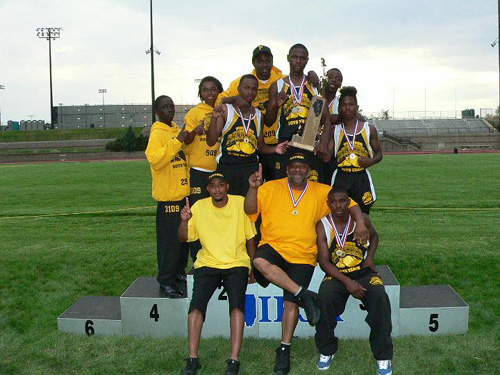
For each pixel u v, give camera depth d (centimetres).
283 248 457
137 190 1691
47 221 1134
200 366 430
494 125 5259
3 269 741
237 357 421
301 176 454
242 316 434
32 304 633
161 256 538
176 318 525
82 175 2261
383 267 567
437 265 712
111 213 1217
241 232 465
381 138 4456
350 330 511
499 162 2447
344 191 445
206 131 527
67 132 5684
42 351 483
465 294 620
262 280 470
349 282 435
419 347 471
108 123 7188
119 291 674
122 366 449
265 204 464
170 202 535
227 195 471
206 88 538
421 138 4678
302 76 530
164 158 507
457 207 1212
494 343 478
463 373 421
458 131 5141
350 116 512
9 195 1628
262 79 561
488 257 736
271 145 557
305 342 497
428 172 2048
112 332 536
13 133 5719
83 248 849
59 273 729
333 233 454
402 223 1020
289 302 437
